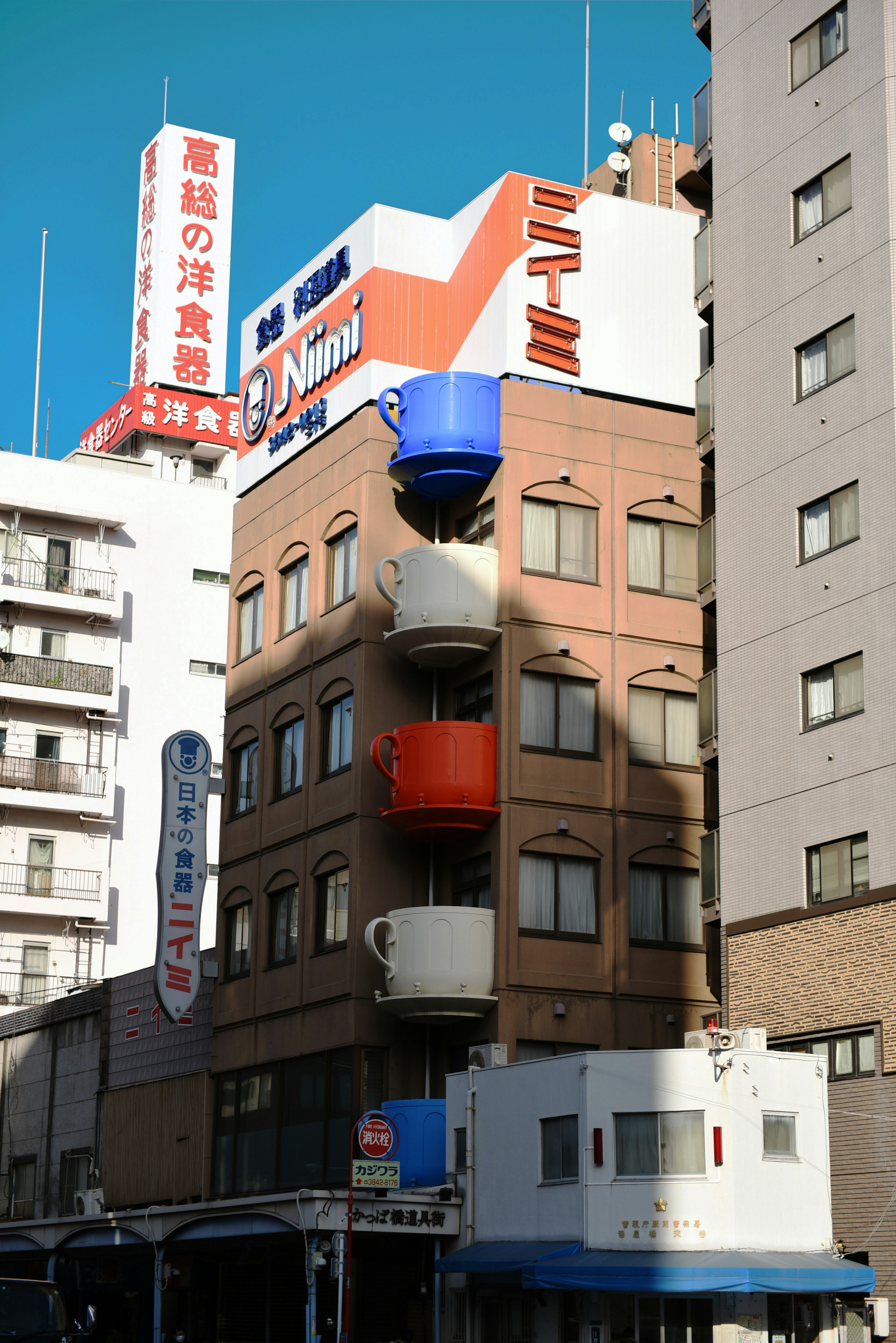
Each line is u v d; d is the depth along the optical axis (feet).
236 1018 147.54
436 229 149.07
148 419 280.51
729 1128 101.91
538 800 132.16
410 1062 131.95
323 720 143.33
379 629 138.82
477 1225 112.27
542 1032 128.26
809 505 118.52
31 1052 185.57
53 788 247.29
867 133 117.50
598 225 144.36
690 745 139.95
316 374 152.15
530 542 136.46
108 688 252.62
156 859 256.11
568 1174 105.81
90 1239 137.28
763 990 115.14
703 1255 98.68
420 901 135.85
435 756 131.44
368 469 141.08
